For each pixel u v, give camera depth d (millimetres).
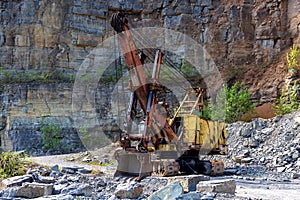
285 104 36000
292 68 40281
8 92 42406
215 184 10500
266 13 46375
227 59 46812
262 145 22438
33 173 12961
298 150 20328
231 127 25266
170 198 9555
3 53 47094
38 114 41781
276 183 14328
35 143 40406
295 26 44906
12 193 10102
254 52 46312
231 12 47375
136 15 50469
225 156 22078
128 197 10078
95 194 10586
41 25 48031
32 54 47594
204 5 48500
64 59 48188
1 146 40594
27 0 48156
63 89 42656
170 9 48750
